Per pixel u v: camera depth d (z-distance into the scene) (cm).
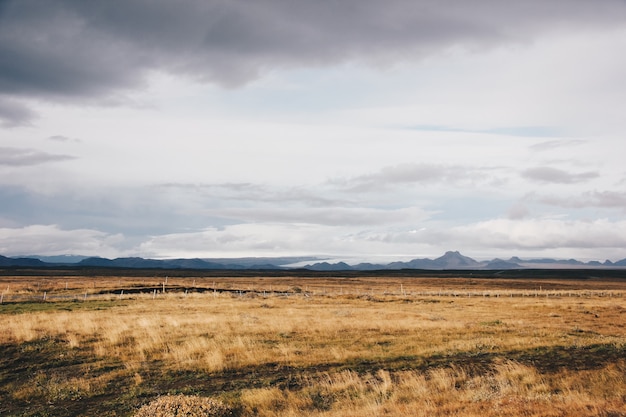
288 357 1866
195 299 4828
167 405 1210
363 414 1130
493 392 1312
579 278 17775
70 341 2123
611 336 2502
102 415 1272
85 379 1620
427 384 1471
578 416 999
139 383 1568
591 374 1571
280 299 5159
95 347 2058
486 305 4719
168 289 6512
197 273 18588
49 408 1341
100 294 5384
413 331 2520
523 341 2177
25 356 1912
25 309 3512
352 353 1930
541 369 1673
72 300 4391
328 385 1480
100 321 2720
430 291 7931
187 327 2559
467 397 1265
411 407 1183
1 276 11638
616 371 1598
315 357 1878
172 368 1738
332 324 2736
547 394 1274
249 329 2511
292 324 2709
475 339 2266
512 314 3762
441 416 1077
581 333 2556
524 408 1081
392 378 1582
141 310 3581
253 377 1630
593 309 4234
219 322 2752
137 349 2008
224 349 2005
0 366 1783
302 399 1342
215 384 1550
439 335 2391
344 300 5259
